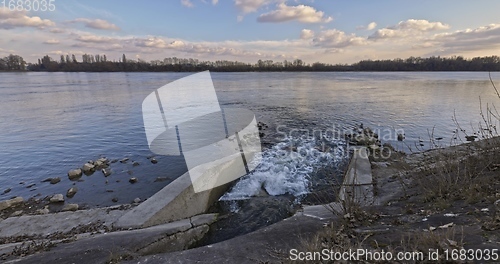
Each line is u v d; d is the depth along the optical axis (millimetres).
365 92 33969
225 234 4918
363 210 4195
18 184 7695
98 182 7691
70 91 36031
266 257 3205
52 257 3514
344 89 38688
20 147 11250
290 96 29328
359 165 7152
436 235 2824
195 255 3393
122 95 30531
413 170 5988
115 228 4691
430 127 14180
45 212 5930
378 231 3375
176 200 5254
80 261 3391
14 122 16281
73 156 10117
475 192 3898
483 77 78875
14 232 4613
